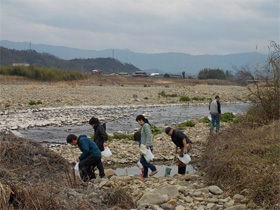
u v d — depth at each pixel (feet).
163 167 38.83
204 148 45.39
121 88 168.66
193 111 96.58
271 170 25.77
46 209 20.51
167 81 278.46
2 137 32.76
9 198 20.94
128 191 26.45
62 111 83.66
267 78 47.42
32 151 30.89
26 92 119.03
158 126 67.77
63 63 619.67
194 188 28.04
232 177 27.43
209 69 353.92
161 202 23.50
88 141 29.50
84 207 21.18
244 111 52.95
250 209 22.70
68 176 27.40
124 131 60.80
